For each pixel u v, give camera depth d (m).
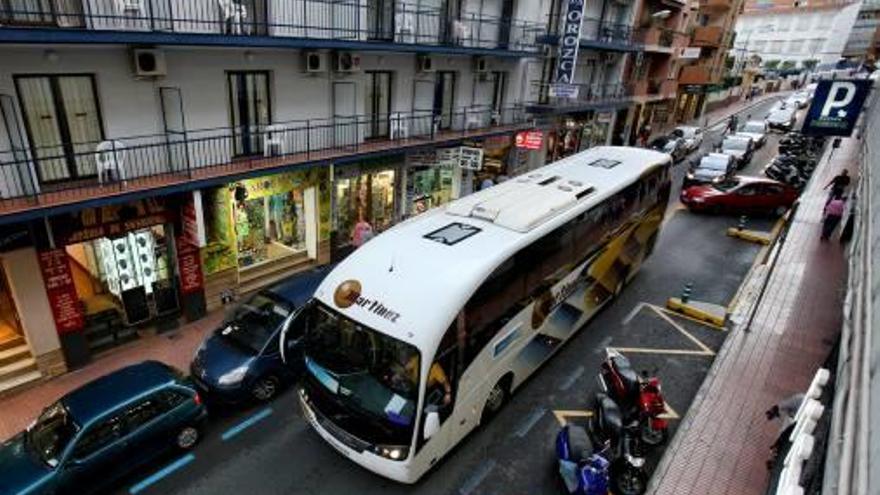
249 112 12.95
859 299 5.10
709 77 42.59
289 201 15.32
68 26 9.30
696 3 38.09
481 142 19.62
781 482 5.34
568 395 10.63
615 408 9.14
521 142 20.09
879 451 2.71
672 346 12.31
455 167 19.33
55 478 7.25
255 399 10.00
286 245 15.73
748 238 18.84
